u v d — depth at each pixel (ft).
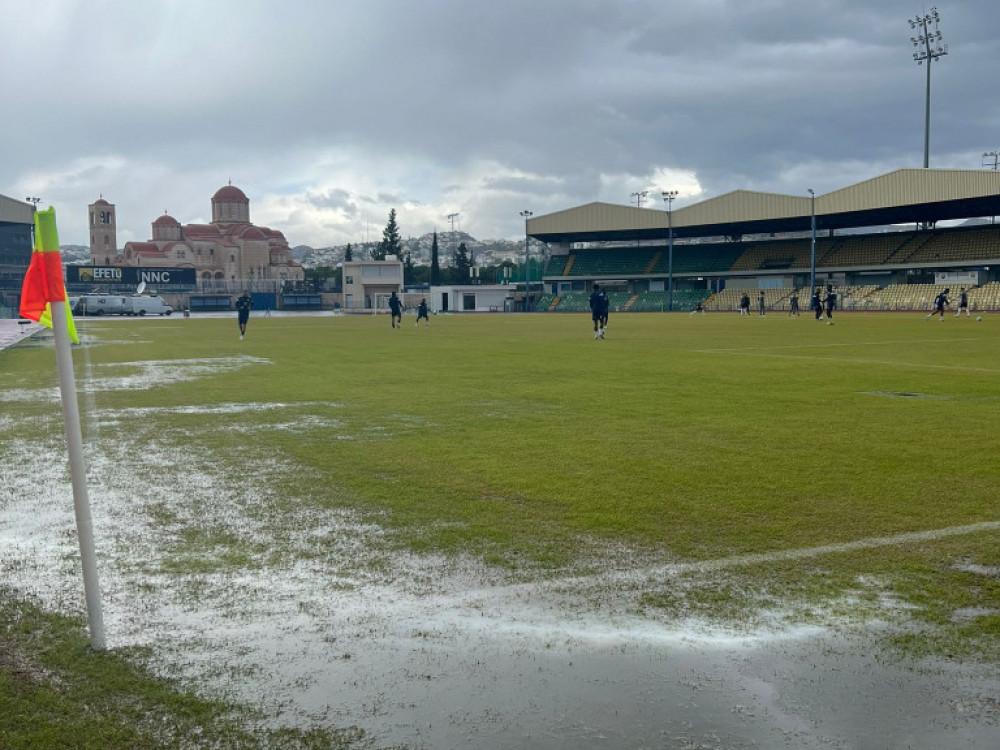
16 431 31.91
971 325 127.44
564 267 320.09
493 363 62.13
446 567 15.34
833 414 34.17
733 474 22.77
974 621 12.69
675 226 281.74
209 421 33.76
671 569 15.08
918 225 271.49
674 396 40.73
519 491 21.08
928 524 17.71
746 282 282.56
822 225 279.69
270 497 20.81
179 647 12.06
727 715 10.07
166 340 103.76
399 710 10.23
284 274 434.30
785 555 15.76
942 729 9.73
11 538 17.61
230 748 9.41
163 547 16.79
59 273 11.95
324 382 49.11
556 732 9.72
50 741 9.55
